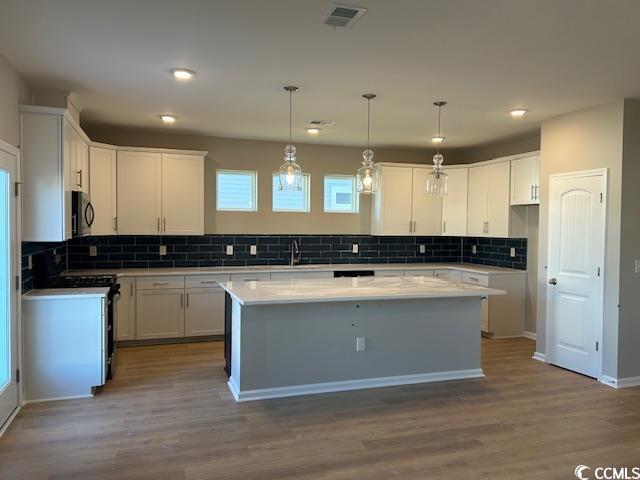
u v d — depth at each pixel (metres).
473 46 2.98
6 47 3.03
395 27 2.70
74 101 4.32
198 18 2.60
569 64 3.29
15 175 3.43
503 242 6.38
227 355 4.33
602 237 4.25
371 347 4.11
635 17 2.55
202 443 3.00
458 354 4.37
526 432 3.20
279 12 2.52
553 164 4.79
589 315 4.39
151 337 5.39
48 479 2.55
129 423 3.28
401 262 6.96
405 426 3.29
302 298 3.56
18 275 3.49
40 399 3.66
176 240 5.97
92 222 4.70
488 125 5.23
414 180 6.59
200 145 6.01
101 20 2.63
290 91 3.98
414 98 4.16
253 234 6.29
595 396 3.90
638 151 4.14
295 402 3.71
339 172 6.63
